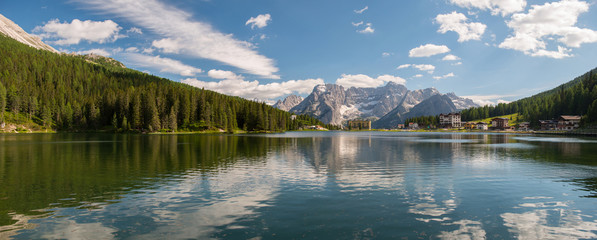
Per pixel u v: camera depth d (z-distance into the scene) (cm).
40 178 3234
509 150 7200
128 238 1605
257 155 5697
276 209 2125
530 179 3300
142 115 19612
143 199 2381
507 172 3775
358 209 2133
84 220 1884
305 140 12094
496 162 4812
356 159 5150
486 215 2027
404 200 2383
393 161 4888
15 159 4859
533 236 1667
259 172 3684
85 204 2234
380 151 6856
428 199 2420
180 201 2325
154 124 18825
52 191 2636
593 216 2017
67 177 3291
